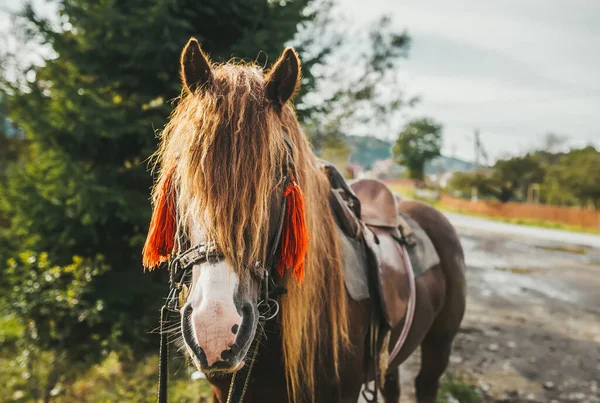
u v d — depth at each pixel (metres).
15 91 4.32
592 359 4.89
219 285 1.21
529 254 12.41
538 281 8.84
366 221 2.34
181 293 1.53
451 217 27.88
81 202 4.09
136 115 4.45
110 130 4.15
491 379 4.29
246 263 1.26
